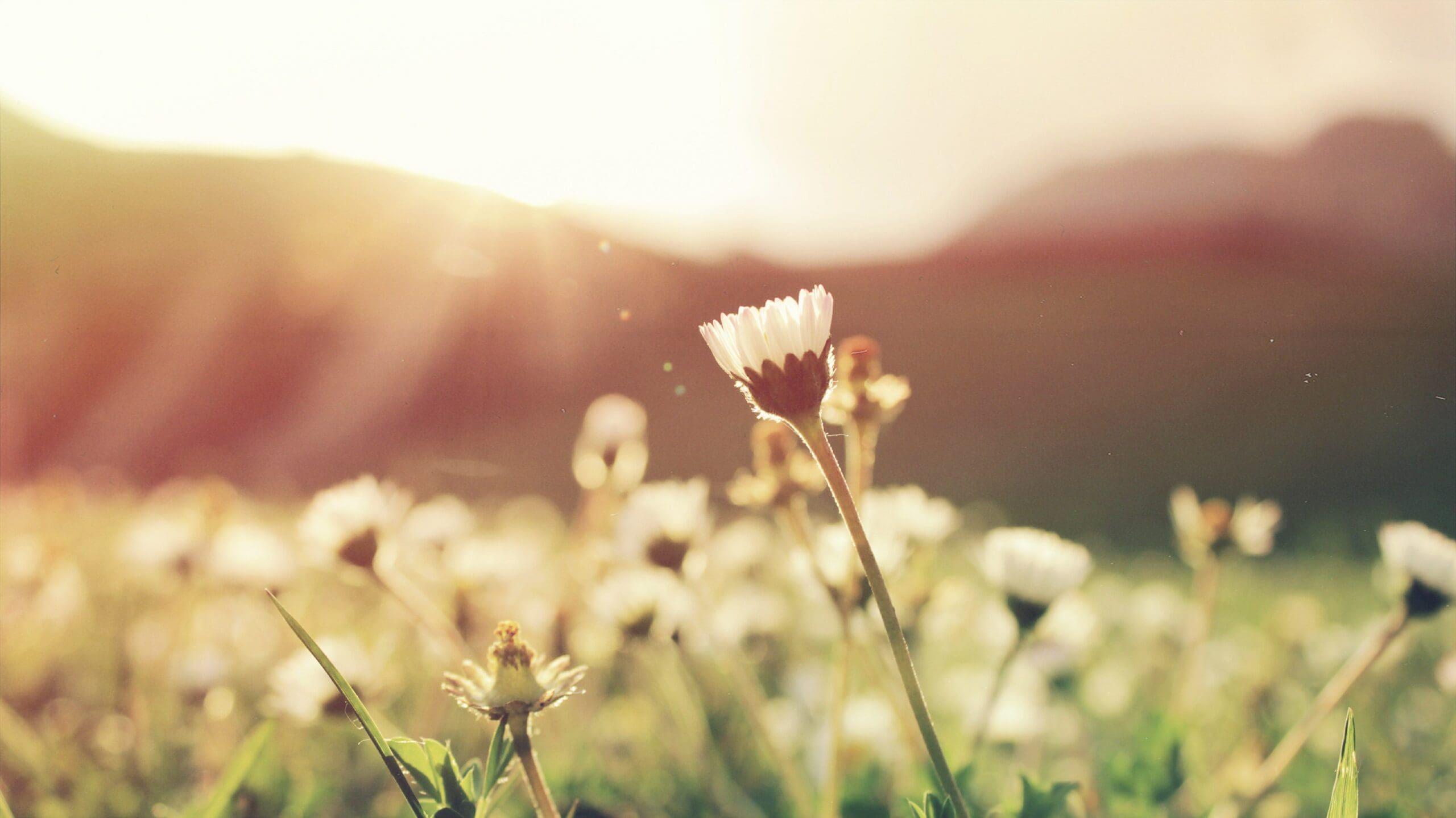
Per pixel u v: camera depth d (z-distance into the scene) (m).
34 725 0.40
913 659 0.42
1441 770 0.38
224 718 0.39
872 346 0.32
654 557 0.36
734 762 0.39
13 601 0.47
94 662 0.44
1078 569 0.32
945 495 0.78
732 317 0.26
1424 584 0.33
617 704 0.43
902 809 0.33
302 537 0.34
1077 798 0.33
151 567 0.44
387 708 0.40
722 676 0.43
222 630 0.45
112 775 0.37
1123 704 0.44
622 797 0.37
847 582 0.32
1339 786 0.26
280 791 0.35
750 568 0.58
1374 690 0.45
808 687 0.42
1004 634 0.41
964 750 0.36
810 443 0.26
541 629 0.41
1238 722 0.43
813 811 0.34
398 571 0.42
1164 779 0.34
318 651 0.26
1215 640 0.52
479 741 0.39
